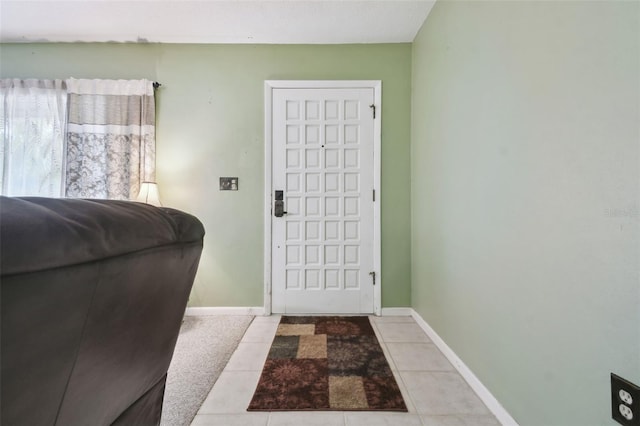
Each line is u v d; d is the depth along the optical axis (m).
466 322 1.56
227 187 2.54
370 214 2.55
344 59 2.53
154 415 0.88
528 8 1.09
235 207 2.54
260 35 2.41
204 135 2.54
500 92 1.27
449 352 1.75
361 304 2.54
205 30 2.34
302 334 2.12
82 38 2.44
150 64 2.53
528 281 1.10
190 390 1.45
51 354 0.46
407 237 2.54
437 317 1.95
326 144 2.54
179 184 2.54
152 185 2.36
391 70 2.53
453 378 1.57
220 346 1.93
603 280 0.81
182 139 2.54
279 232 2.55
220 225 2.54
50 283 0.43
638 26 0.71
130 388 0.72
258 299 2.54
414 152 2.45
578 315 0.89
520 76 1.14
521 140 1.14
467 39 1.55
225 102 2.55
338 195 2.55
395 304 2.54
